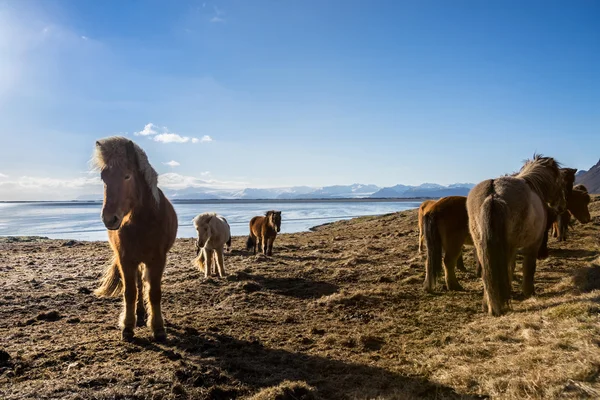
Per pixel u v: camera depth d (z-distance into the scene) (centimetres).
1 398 352
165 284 932
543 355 389
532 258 649
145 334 546
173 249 1672
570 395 309
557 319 490
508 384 347
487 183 599
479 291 740
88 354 466
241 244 1884
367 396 372
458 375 392
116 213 448
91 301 753
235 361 454
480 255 580
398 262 1078
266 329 593
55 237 3091
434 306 668
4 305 712
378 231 2122
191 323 612
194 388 386
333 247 1551
